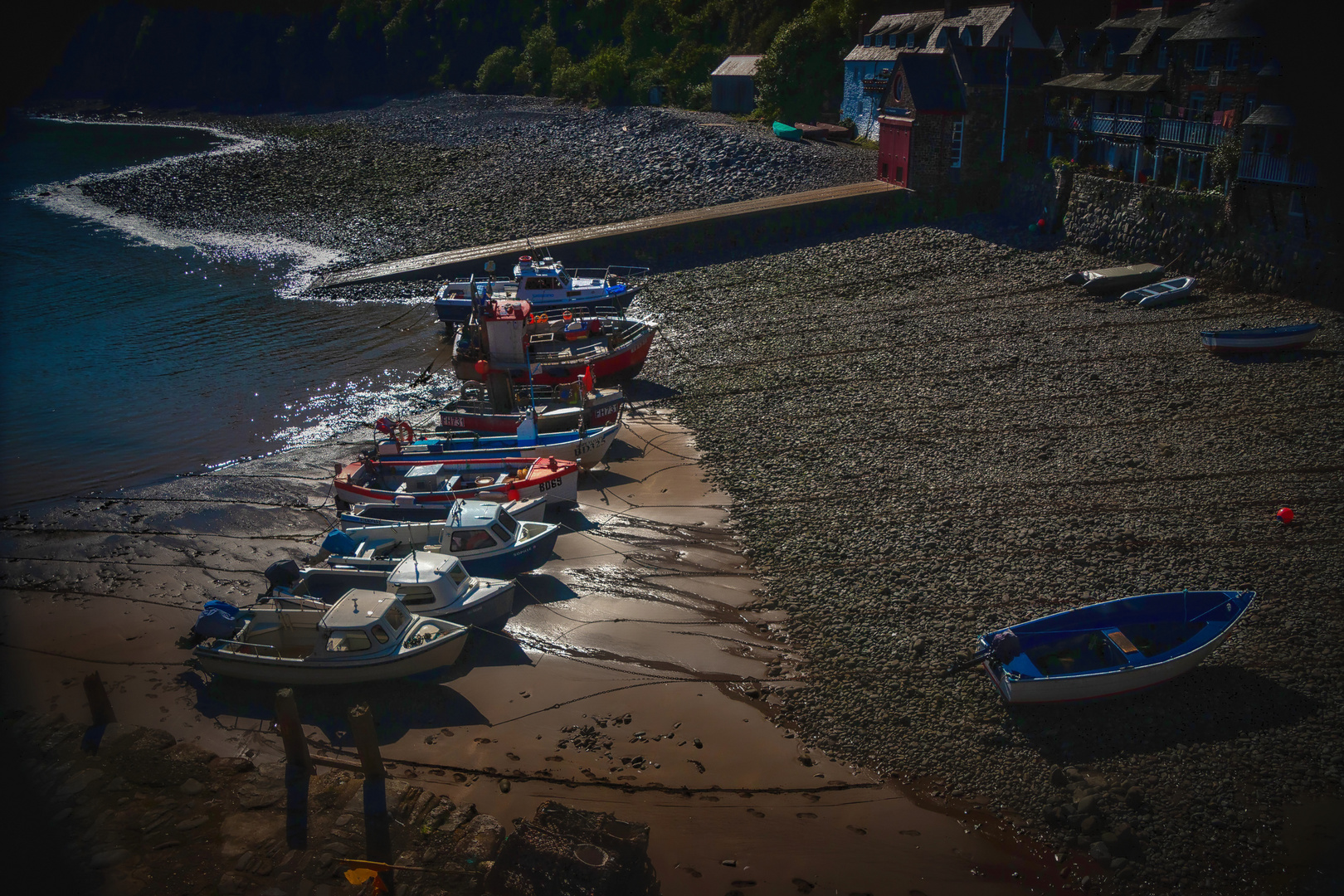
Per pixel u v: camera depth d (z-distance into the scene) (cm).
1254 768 1229
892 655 1516
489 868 1109
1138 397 2450
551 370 2745
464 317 3488
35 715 1415
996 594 1653
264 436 2627
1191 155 3328
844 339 3145
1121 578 1667
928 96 4306
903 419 2470
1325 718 1305
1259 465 2033
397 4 12162
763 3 7719
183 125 11831
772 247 4316
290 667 1473
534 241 4409
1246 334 2575
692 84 8038
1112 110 3819
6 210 6075
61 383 3056
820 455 2306
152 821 1195
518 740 1375
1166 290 3089
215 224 5716
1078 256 3691
